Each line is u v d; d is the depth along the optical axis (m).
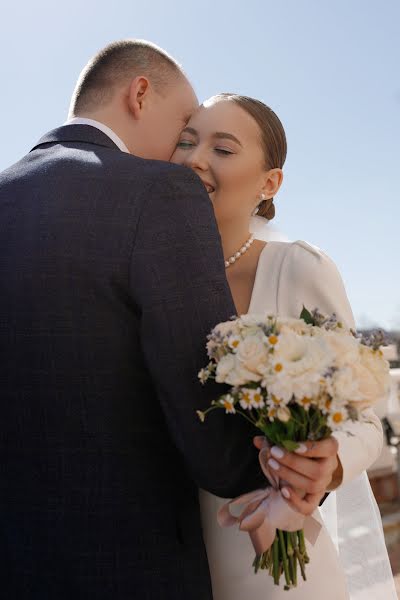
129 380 1.31
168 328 1.26
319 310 1.71
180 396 1.26
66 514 1.29
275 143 1.88
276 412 1.21
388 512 5.54
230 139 1.81
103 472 1.29
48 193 1.38
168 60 1.75
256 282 1.78
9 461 1.35
